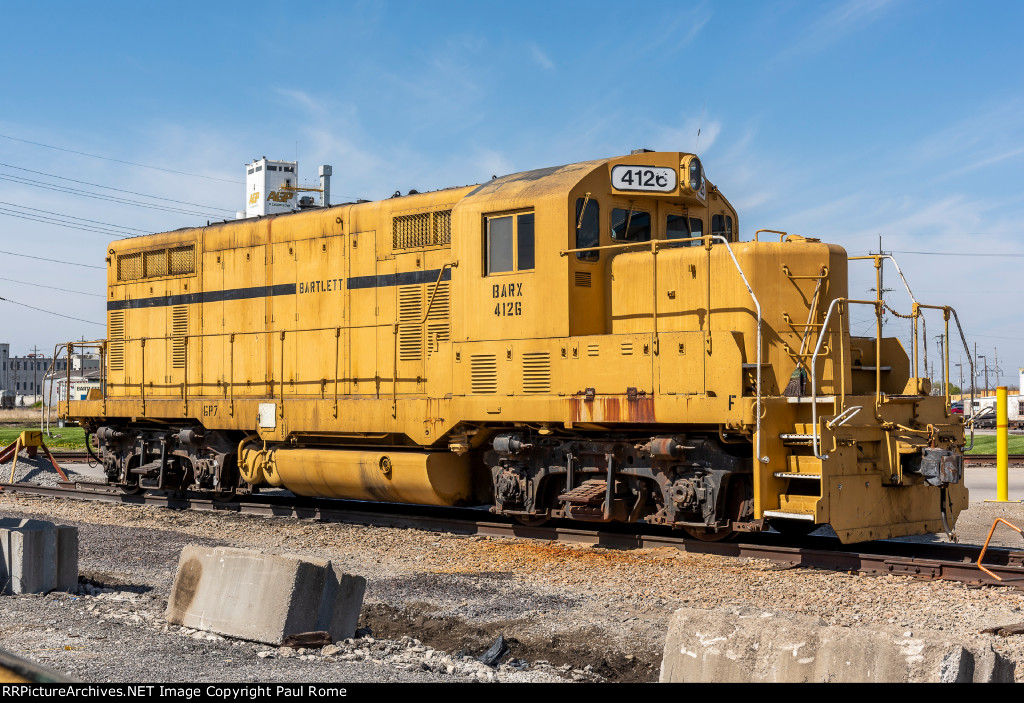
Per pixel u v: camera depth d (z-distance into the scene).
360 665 6.10
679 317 10.52
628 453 10.85
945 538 11.86
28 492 17.67
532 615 7.64
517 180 11.73
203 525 13.13
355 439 13.47
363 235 13.38
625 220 11.36
